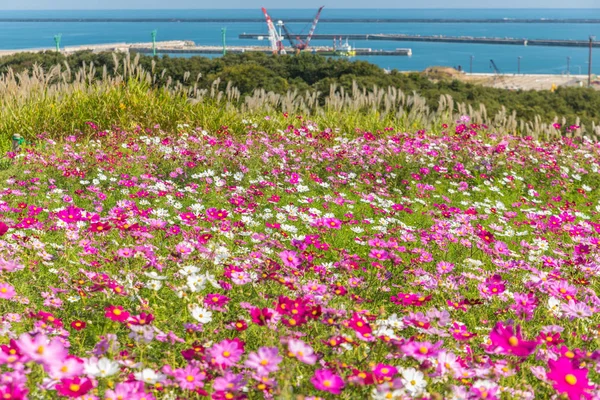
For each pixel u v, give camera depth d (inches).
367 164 331.9
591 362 106.7
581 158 400.2
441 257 203.9
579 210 309.9
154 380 95.6
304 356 94.8
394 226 228.5
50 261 163.0
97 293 138.6
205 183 271.3
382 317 122.9
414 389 99.3
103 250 166.7
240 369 112.7
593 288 174.6
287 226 197.2
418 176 317.7
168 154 308.8
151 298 141.6
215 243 174.2
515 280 173.3
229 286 137.9
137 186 257.9
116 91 425.4
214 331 125.7
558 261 183.3
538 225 239.3
